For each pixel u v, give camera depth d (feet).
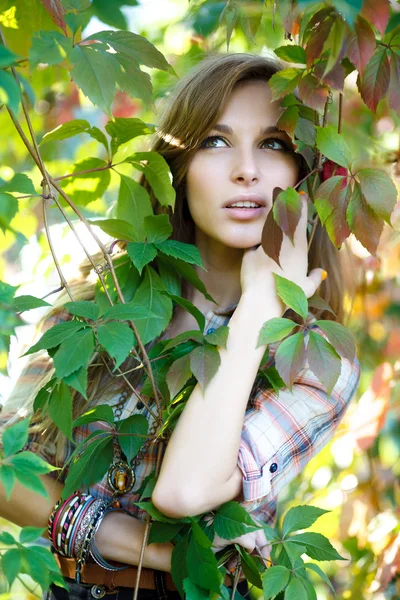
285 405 4.11
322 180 4.04
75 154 6.97
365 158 6.43
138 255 3.69
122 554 3.93
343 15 3.26
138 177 4.73
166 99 4.72
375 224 3.48
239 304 3.84
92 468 3.89
